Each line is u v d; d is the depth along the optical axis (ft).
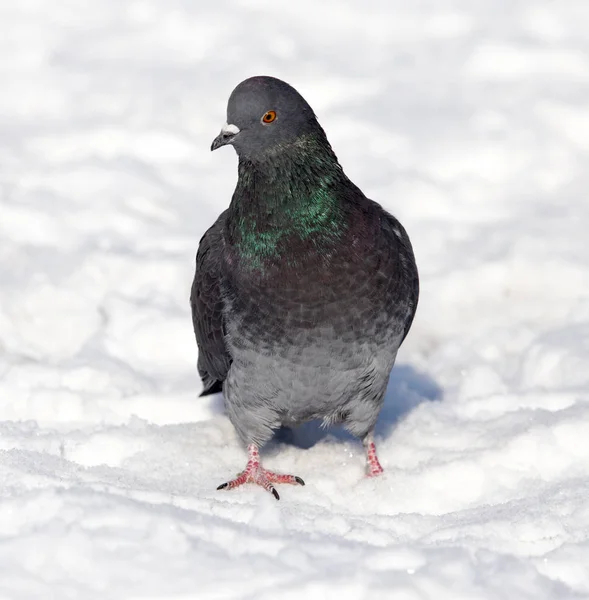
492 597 21.84
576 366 37.09
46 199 51.34
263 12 74.23
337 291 28.60
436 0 75.00
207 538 24.03
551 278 44.70
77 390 36.42
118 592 22.03
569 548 23.94
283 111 28.55
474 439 32.58
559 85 62.23
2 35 71.61
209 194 53.72
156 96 62.64
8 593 21.89
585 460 30.37
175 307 43.32
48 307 43.09
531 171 54.44
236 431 32.30
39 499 24.66
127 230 49.67
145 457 31.60
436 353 41.24
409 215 50.98
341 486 30.81
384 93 62.64
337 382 29.81
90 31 72.74
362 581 22.03
